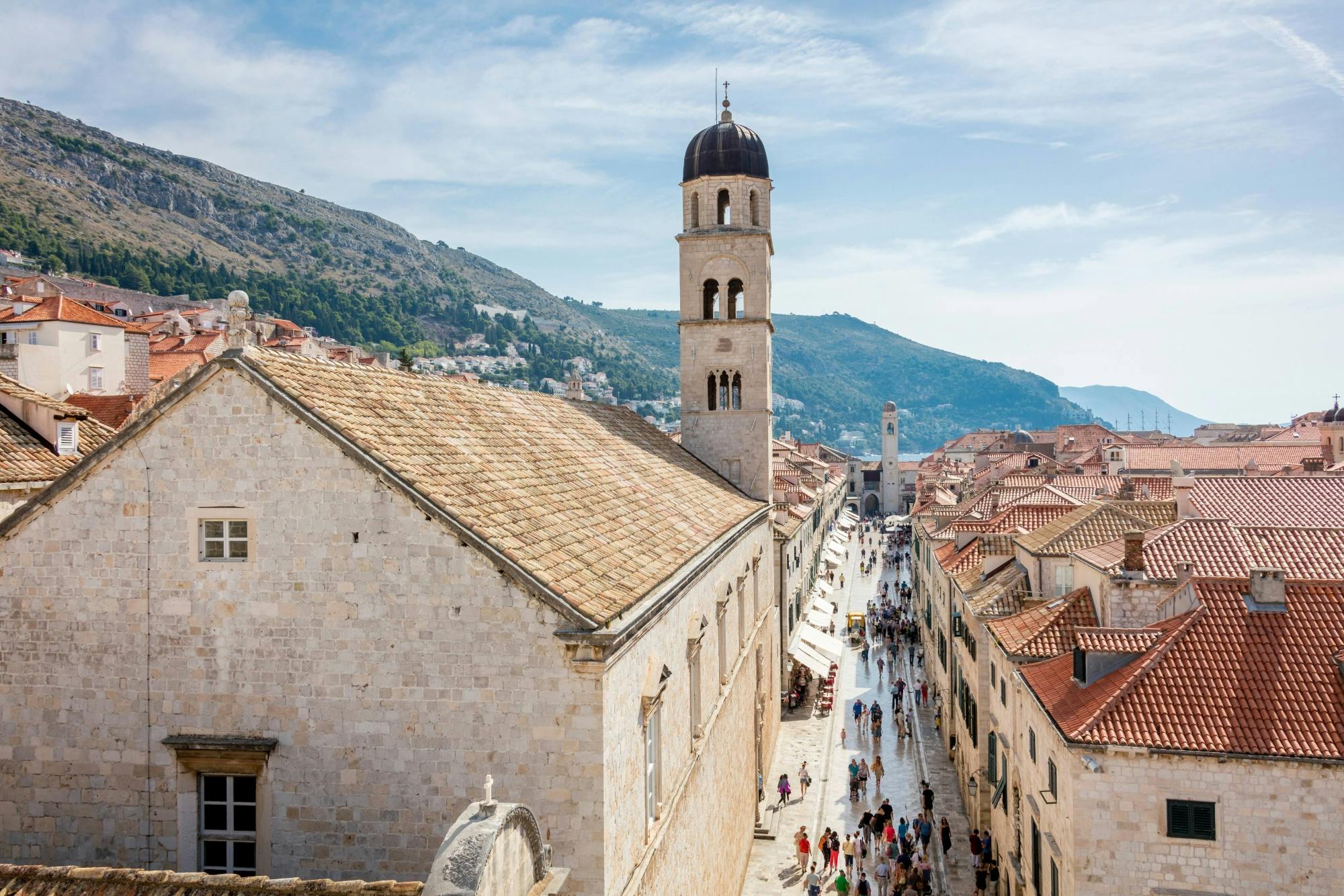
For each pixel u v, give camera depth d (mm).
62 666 20359
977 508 81562
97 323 101000
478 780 18969
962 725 52562
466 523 19141
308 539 19594
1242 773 25594
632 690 21203
